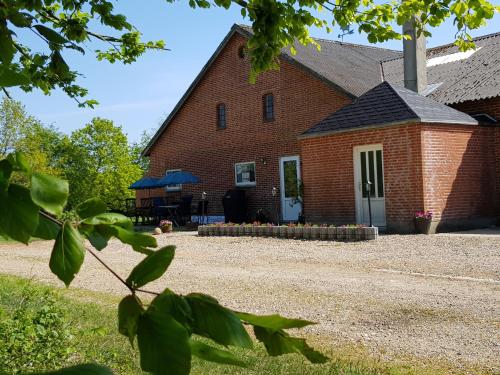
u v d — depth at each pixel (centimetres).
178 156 2753
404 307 734
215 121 2580
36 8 198
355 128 1725
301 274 1033
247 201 2438
